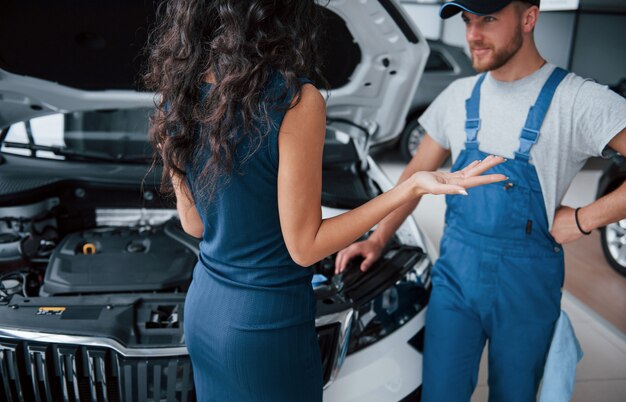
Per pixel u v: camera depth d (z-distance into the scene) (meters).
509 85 1.38
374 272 1.62
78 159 2.14
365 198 1.95
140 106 1.99
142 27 1.75
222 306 0.97
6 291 1.57
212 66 0.85
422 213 3.84
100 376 1.31
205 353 1.01
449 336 1.51
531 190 1.37
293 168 0.86
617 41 5.41
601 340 2.46
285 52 0.85
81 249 1.76
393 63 1.85
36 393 1.33
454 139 1.52
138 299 1.45
